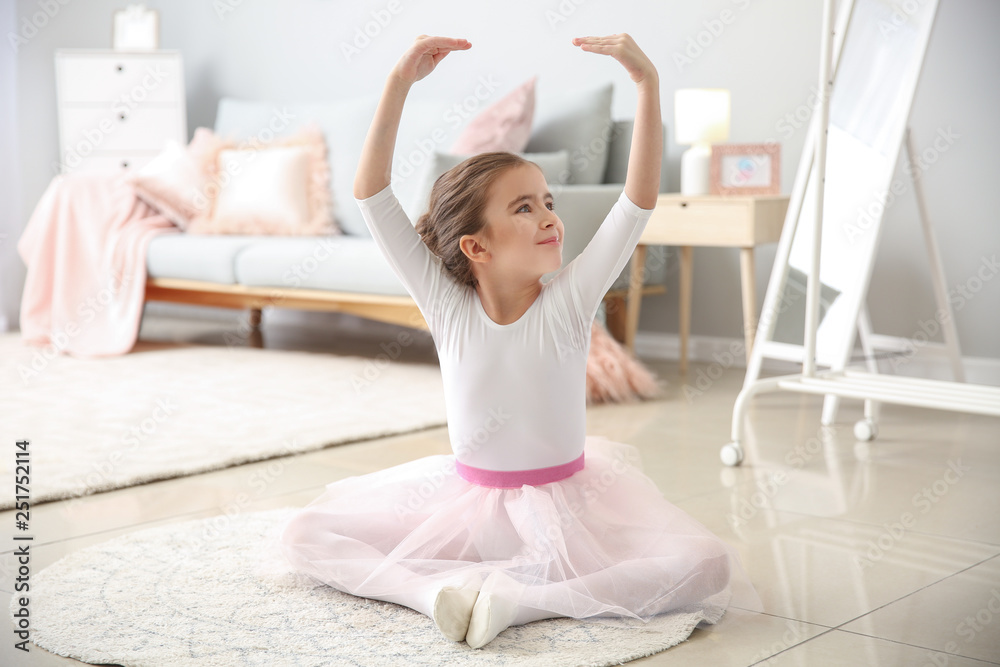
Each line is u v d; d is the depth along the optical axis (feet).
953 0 8.62
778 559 4.51
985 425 7.54
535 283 3.93
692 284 10.83
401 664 3.28
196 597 3.92
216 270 11.09
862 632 3.64
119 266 11.66
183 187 12.31
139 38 15.15
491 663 3.28
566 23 11.29
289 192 11.99
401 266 3.98
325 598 3.92
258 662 3.29
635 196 3.75
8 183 14.38
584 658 3.33
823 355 8.28
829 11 6.30
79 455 6.48
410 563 3.86
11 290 14.39
